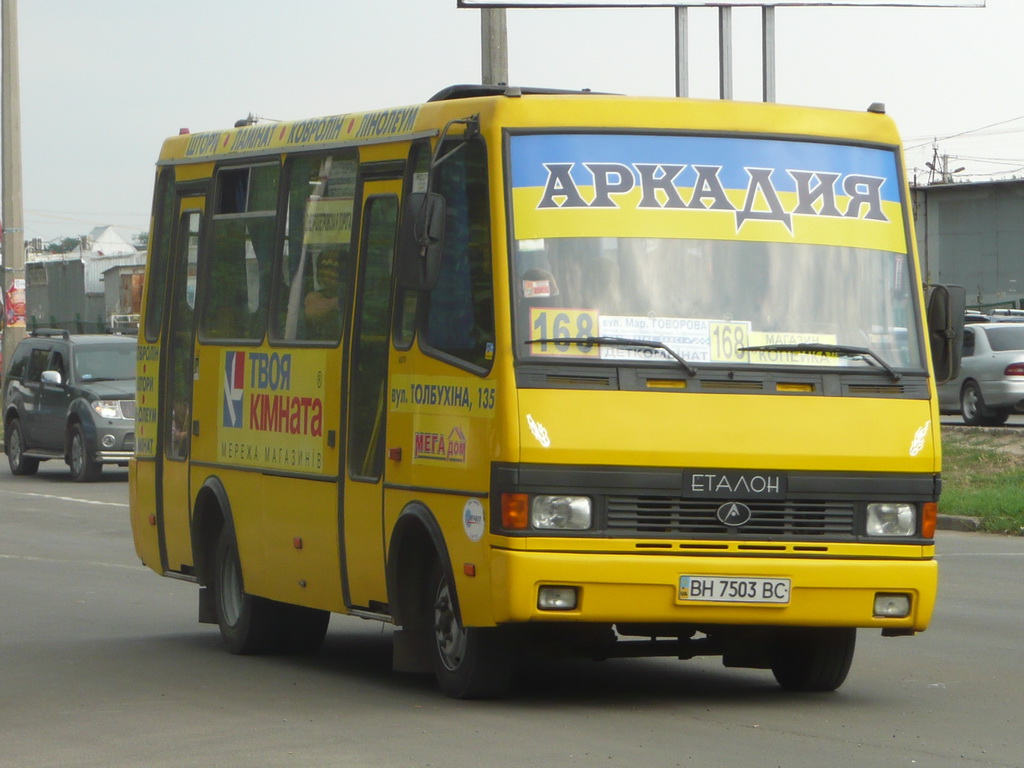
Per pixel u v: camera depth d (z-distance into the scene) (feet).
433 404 40.04
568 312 37.99
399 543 41.42
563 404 37.17
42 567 73.56
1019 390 128.57
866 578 38.22
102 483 121.08
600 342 37.73
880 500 38.68
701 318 38.58
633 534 37.24
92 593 65.41
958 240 264.11
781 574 37.70
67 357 125.29
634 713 39.34
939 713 39.81
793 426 38.17
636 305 38.32
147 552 56.90
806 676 42.83
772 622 37.83
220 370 51.65
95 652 50.85
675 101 40.11
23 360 132.16
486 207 38.83
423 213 38.11
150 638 54.03
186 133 57.21
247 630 49.60
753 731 36.99
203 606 52.80
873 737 36.40
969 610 59.62
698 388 37.99
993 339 132.67
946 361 40.09
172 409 55.31
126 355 126.62
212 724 38.29
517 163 38.75
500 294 37.81
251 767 33.35
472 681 40.11
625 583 36.94
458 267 39.73
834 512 38.45
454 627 40.75
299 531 46.39
